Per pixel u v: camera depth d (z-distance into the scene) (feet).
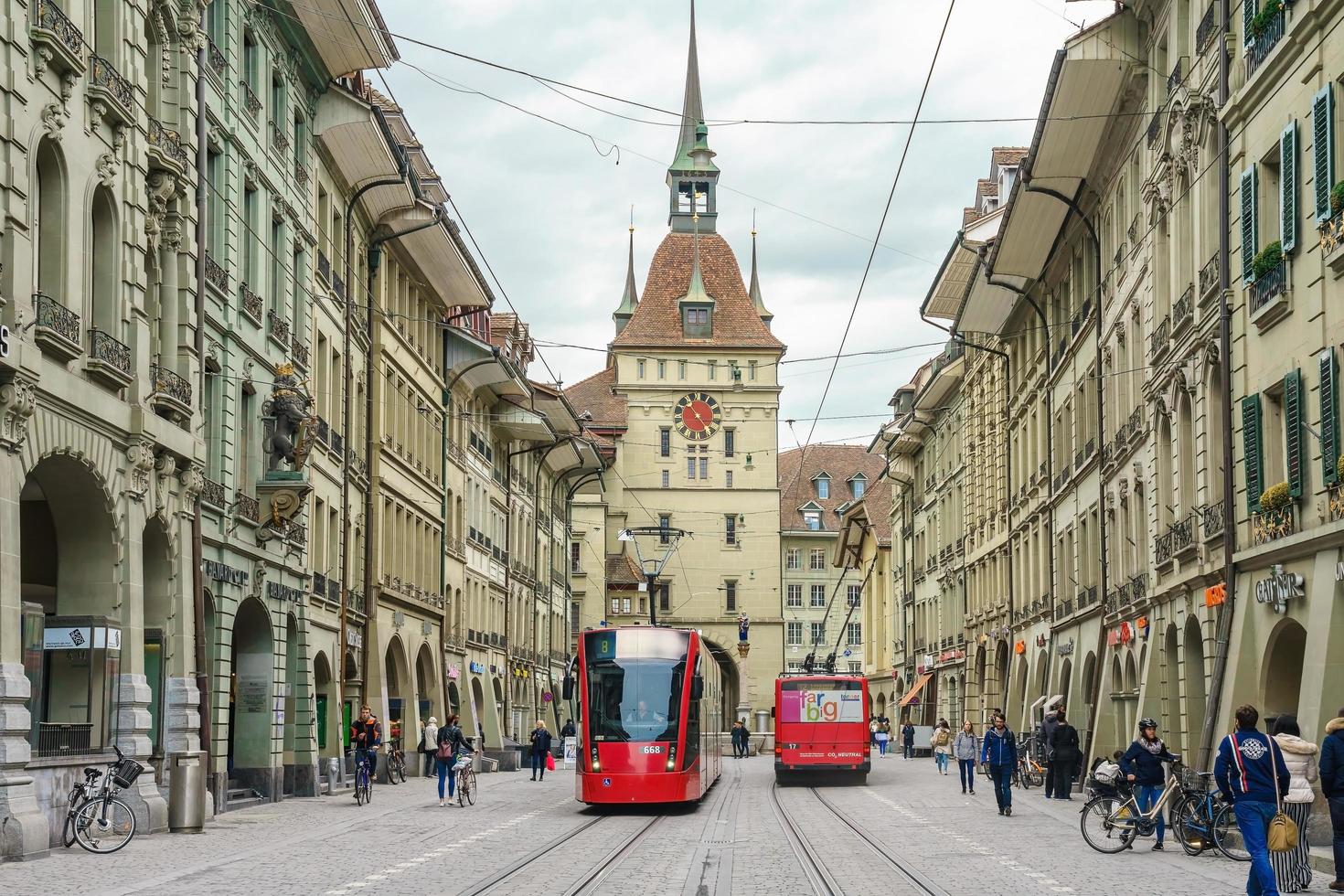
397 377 167.22
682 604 345.31
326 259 136.87
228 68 107.34
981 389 210.18
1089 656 141.69
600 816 101.65
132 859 69.41
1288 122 77.82
